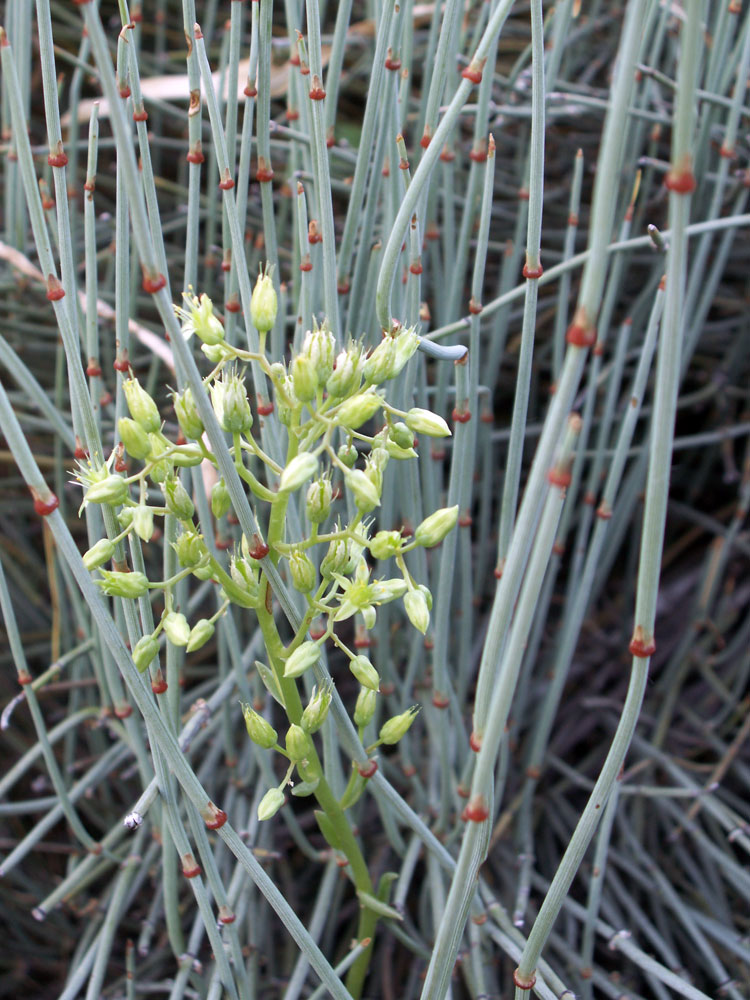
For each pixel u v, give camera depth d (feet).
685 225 0.38
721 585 1.20
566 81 1.19
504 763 0.80
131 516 0.53
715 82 0.93
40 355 1.10
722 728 1.06
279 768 0.93
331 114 0.77
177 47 1.41
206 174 1.19
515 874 0.85
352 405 0.49
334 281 0.63
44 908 0.75
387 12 0.64
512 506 0.70
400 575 0.82
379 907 0.65
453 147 0.83
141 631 0.60
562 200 1.21
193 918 0.83
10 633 0.69
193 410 0.50
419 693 0.86
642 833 0.93
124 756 0.84
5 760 1.05
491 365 0.96
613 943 0.68
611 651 1.12
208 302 0.50
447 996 0.63
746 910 0.93
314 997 0.68
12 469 1.12
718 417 1.21
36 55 1.38
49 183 1.02
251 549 0.49
